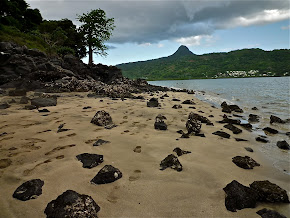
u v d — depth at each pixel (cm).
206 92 2130
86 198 210
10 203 214
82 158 326
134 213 206
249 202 227
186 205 222
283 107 1025
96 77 2797
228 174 303
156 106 918
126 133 485
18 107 764
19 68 1573
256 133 565
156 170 304
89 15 3759
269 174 314
